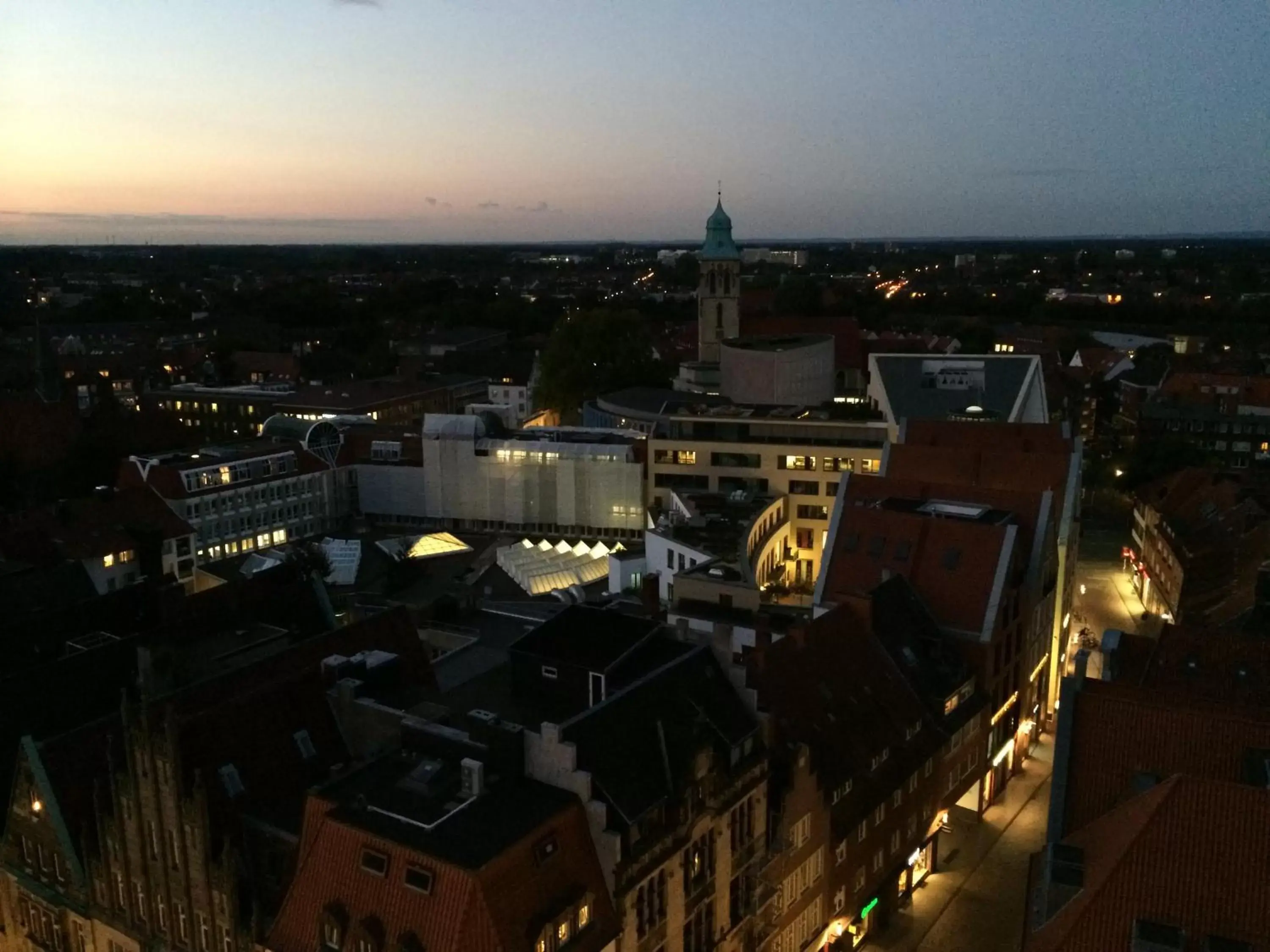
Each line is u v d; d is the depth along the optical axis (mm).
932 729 70938
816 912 59250
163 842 48688
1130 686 56031
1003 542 79188
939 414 150250
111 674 67375
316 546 143875
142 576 126875
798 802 56062
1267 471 137000
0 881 58312
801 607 89125
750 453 140875
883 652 71625
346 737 56625
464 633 96562
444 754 49312
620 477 155375
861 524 84625
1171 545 116438
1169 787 42375
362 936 41719
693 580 83625
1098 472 188125
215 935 47406
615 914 44969
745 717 55000
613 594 115812
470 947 39531
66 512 125562
